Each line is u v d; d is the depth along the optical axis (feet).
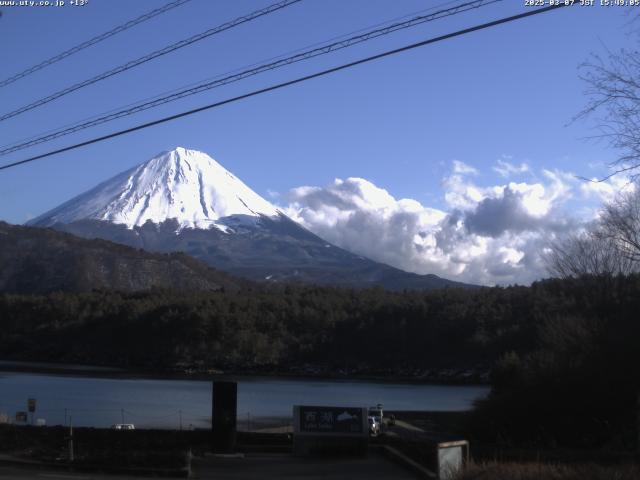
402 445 86.94
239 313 476.54
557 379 94.73
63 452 75.05
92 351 476.95
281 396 286.05
